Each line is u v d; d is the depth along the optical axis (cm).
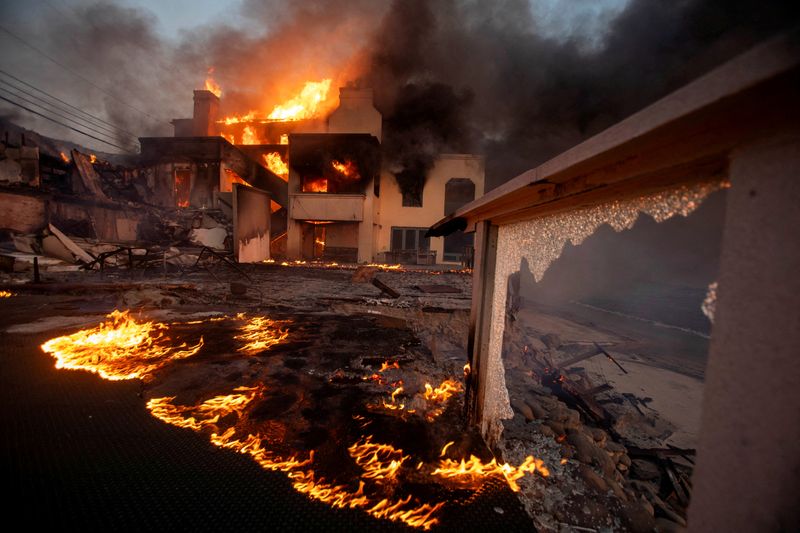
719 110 71
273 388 375
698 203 105
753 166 77
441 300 836
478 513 212
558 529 217
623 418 477
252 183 2505
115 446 261
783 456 71
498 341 297
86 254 1384
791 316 69
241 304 798
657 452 401
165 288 915
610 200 148
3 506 200
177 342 519
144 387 365
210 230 2097
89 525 189
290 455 259
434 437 291
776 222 72
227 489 221
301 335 572
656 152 99
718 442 85
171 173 2408
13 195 1553
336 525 196
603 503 243
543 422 369
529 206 194
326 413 326
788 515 70
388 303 798
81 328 573
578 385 541
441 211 2456
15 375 385
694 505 90
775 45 55
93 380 378
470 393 310
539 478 263
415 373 430
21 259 1209
